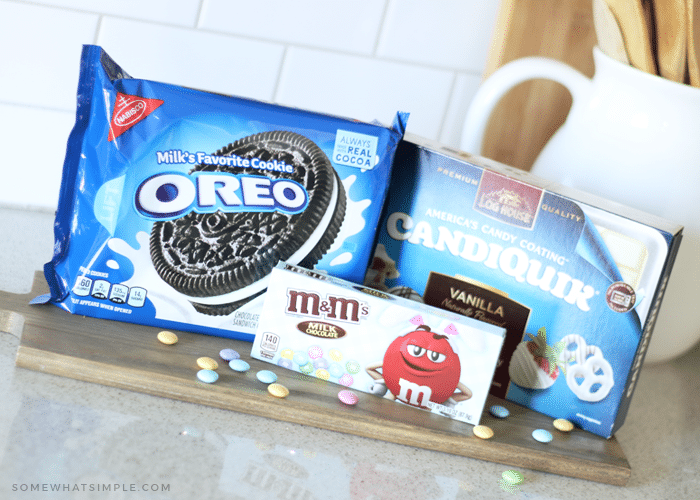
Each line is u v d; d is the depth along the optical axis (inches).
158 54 29.2
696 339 26.9
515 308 23.3
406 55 31.1
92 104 21.9
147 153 22.1
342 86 31.2
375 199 23.4
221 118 22.1
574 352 22.7
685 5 26.5
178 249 22.9
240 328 23.9
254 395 21.0
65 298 23.1
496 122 30.9
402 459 20.8
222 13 29.0
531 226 22.5
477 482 20.5
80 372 20.7
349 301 22.0
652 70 27.3
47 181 30.6
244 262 23.2
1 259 26.5
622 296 21.7
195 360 22.1
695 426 26.1
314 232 23.3
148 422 19.7
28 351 20.5
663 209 24.5
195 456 18.8
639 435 24.9
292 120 22.5
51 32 28.0
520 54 30.5
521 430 22.5
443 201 23.5
